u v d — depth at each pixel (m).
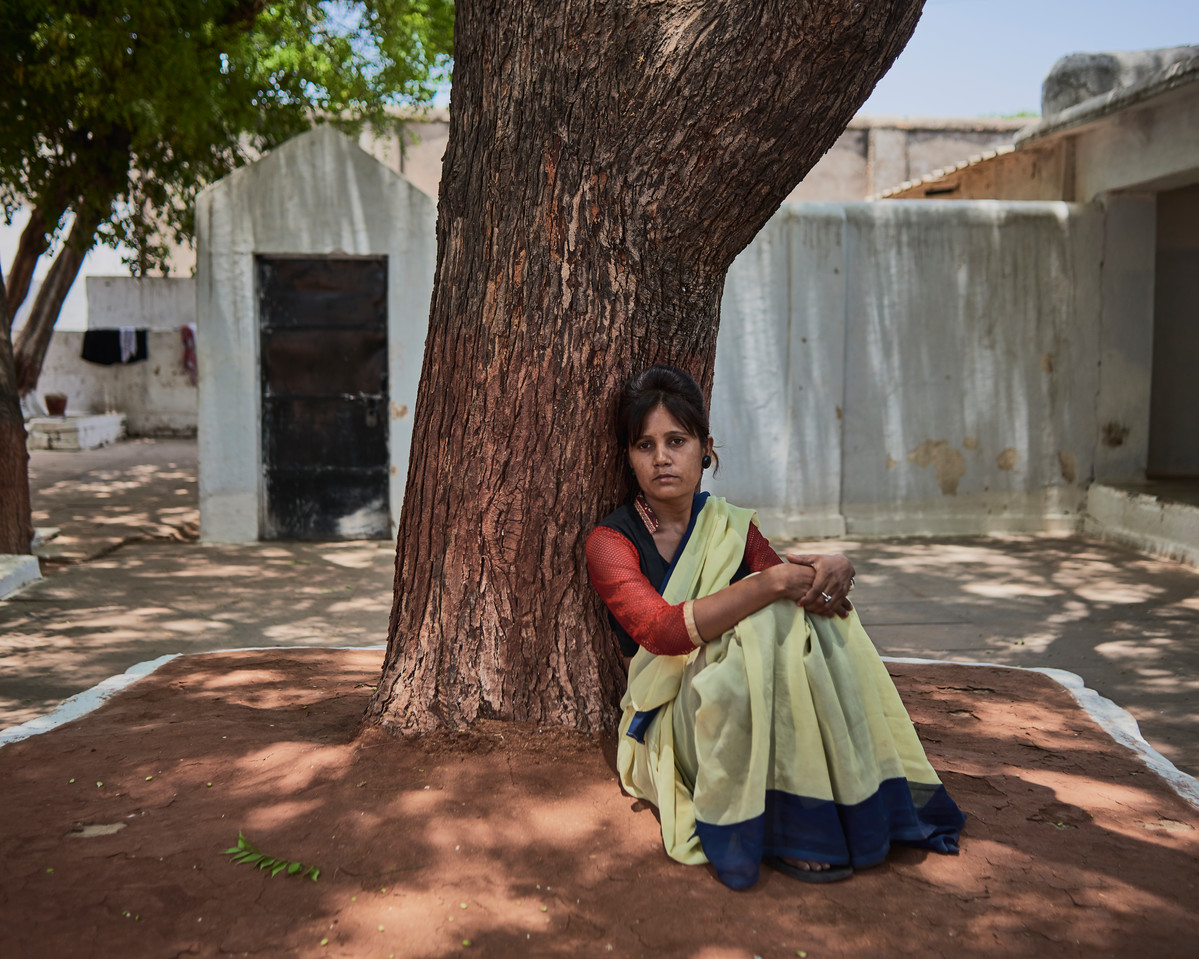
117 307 20.33
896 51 2.43
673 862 2.32
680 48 2.43
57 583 6.82
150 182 9.99
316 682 3.78
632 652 2.71
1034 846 2.43
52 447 15.66
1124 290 8.99
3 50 7.97
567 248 2.66
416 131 16.22
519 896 2.17
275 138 9.95
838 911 2.14
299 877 2.22
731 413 8.76
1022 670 4.13
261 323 8.41
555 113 2.61
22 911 2.08
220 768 2.77
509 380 2.72
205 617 6.01
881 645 5.57
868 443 8.94
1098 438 9.12
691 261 2.71
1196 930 2.06
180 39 7.88
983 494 9.08
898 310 8.85
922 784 2.49
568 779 2.67
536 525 2.79
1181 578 7.25
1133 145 8.45
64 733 3.11
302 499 8.57
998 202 8.84
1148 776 2.90
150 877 2.21
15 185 9.21
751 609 2.38
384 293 8.44
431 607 2.90
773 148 2.51
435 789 2.60
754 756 2.29
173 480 12.57
